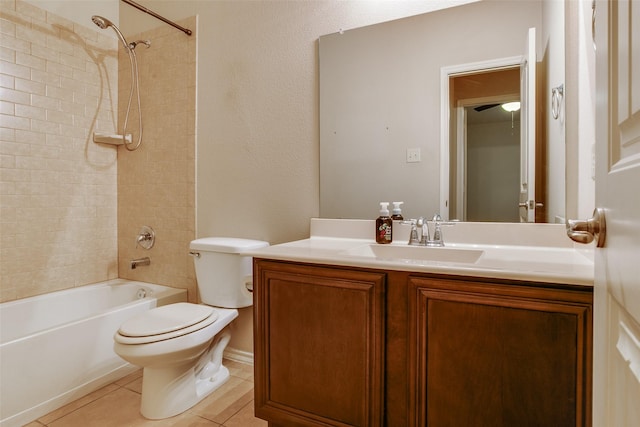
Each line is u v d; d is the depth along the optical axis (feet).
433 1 5.00
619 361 1.63
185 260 7.27
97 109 7.80
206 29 6.86
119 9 8.16
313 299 3.94
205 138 6.90
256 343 4.37
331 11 5.67
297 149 5.98
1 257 6.41
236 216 6.59
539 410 2.92
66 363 5.39
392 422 3.57
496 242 4.63
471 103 4.81
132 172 7.97
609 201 1.75
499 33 4.66
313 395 3.98
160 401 5.00
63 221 7.29
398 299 3.50
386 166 5.30
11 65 6.46
